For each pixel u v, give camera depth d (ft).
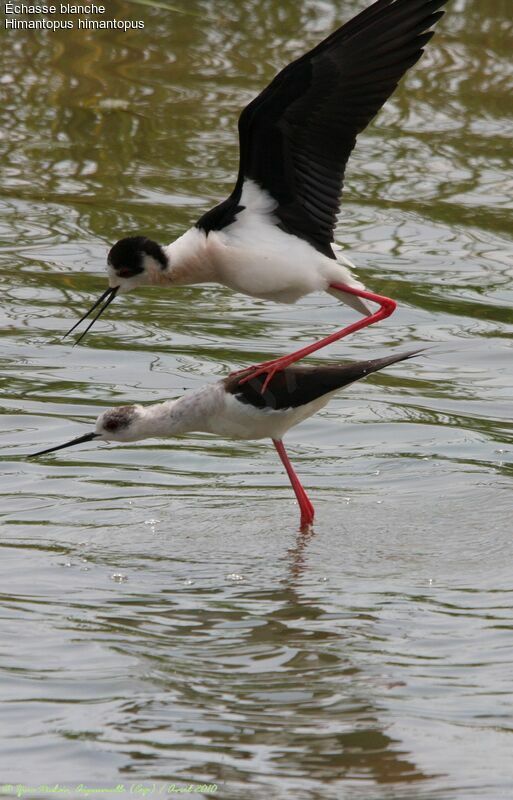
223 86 70.13
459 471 40.11
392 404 45.21
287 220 34.63
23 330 49.75
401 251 55.88
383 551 34.86
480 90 70.59
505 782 23.90
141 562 34.04
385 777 24.02
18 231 56.65
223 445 42.70
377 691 27.20
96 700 26.76
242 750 24.93
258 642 29.50
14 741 25.18
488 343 49.70
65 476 39.65
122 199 59.11
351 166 62.95
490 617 30.81
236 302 54.03
